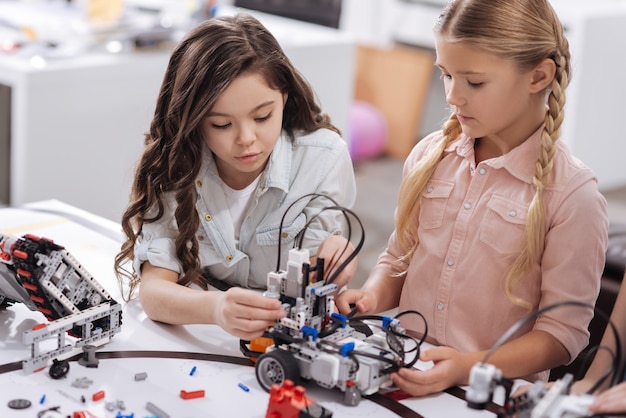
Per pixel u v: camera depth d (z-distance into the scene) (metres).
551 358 1.08
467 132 1.10
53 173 2.41
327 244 1.22
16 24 2.77
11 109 2.38
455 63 1.05
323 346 0.98
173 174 1.24
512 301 1.11
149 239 1.25
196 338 1.13
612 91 3.55
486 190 1.16
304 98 1.28
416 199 1.22
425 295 1.21
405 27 4.58
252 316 1.01
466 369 1.02
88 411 0.93
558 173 1.10
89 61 2.42
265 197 1.30
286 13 3.38
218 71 1.13
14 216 1.56
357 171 3.97
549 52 1.07
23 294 1.10
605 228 1.10
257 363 0.99
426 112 4.43
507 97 1.06
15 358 1.05
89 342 1.07
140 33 2.59
